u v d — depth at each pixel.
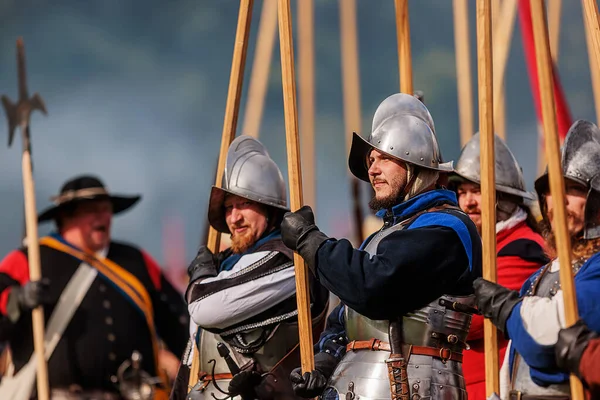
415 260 15.30
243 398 17.16
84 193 24.75
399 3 18.14
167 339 25.22
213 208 18.02
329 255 15.67
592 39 15.52
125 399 23.95
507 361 15.30
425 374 15.45
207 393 17.55
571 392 14.28
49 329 23.91
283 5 16.48
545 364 14.09
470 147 19.73
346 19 28.62
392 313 15.49
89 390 23.84
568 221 14.88
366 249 16.11
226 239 22.56
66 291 24.22
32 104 23.12
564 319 13.96
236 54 18.06
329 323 17.19
